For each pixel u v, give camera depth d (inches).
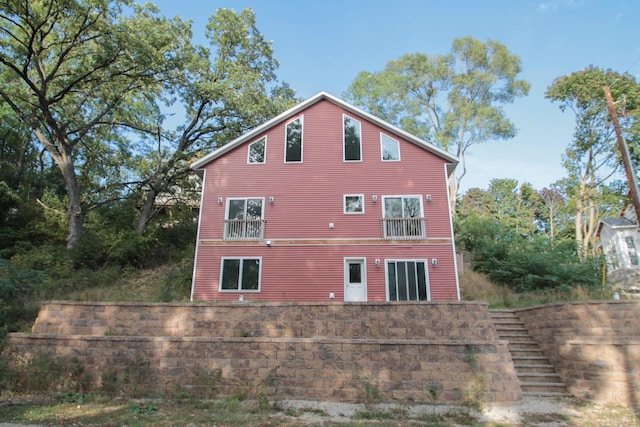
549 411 288.5
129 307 384.8
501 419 269.3
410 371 313.3
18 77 778.2
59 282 583.2
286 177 646.5
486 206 1593.3
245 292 588.1
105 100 825.5
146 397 315.9
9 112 812.0
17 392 323.0
